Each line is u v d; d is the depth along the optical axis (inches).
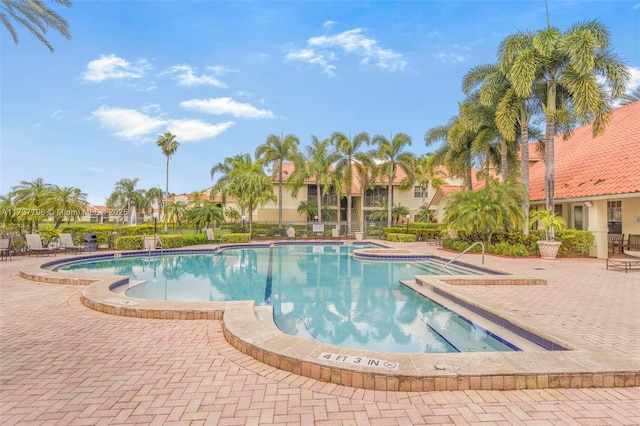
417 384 123.5
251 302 232.4
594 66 508.4
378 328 241.8
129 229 727.1
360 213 1514.5
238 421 105.2
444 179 1481.3
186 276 451.5
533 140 727.7
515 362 133.9
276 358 144.0
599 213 549.6
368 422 105.0
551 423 104.0
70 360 151.5
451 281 320.2
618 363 132.9
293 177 1118.4
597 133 530.0
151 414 108.7
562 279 346.9
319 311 285.3
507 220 585.9
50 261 476.1
